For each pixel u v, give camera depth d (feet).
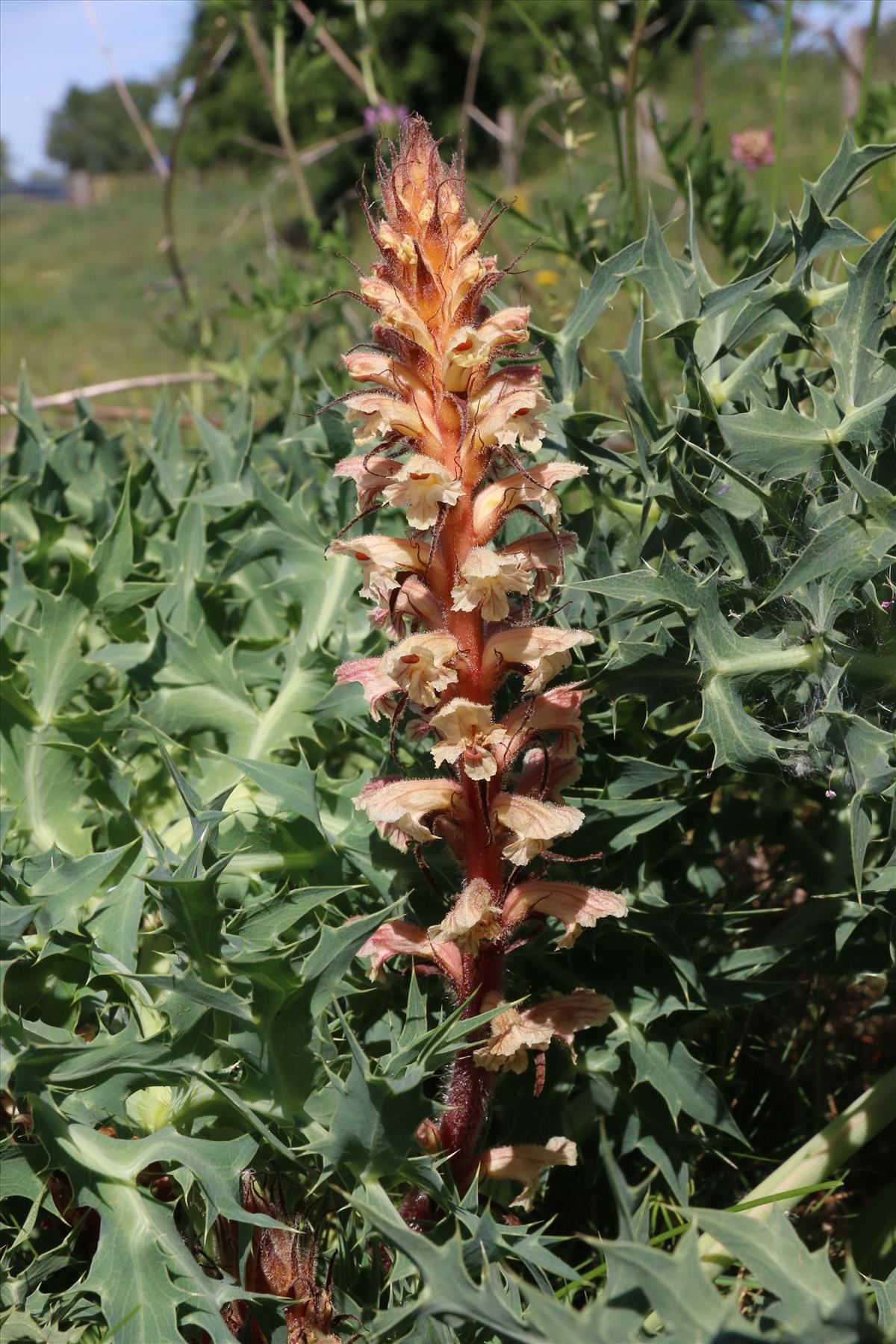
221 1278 0.98
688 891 1.24
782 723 1.12
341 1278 0.99
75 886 1.04
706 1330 0.76
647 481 1.17
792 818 1.25
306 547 1.37
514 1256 0.92
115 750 1.29
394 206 0.92
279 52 2.44
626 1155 1.19
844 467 0.98
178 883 0.92
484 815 0.94
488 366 0.92
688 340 1.12
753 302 1.13
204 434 1.61
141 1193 0.94
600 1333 0.77
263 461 1.79
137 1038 0.99
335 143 2.52
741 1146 1.22
